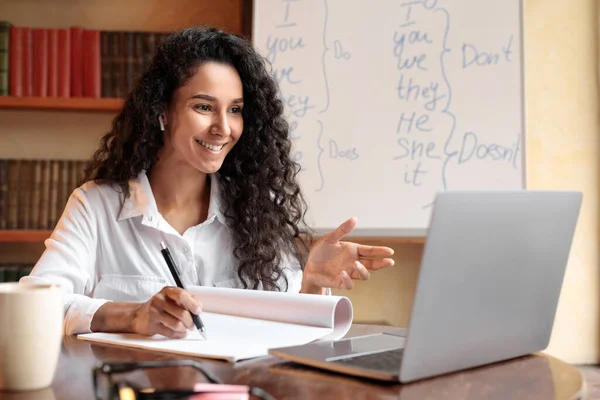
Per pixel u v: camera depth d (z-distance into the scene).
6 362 0.66
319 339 0.94
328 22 2.43
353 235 2.38
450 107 2.39
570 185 2.63
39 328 0.67
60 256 1.29
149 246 1.40
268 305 1.03
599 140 2.63
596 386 2.29
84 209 1.37
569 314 2.63
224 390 0.59
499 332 0.78
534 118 2.63
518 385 0.69
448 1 2.41
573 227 0.83
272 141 1.52
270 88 1.52
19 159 2.39
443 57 2.40
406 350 0.67
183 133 1.37
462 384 0.70
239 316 1.07
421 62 2.41
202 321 1.03
